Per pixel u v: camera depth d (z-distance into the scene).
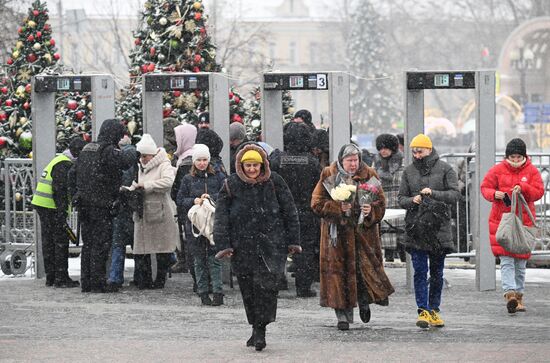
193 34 42.62
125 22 140.12
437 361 22.03
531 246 29.73
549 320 28.41
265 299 23.80
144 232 33.44
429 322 26.98
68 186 33.41
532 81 144.38
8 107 43.06
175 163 36.38
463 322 28.08
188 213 30.88
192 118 42.03
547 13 185.75
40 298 32.47
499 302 31.72
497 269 40.00
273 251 24.08
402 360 22.16
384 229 36.34
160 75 36.00
